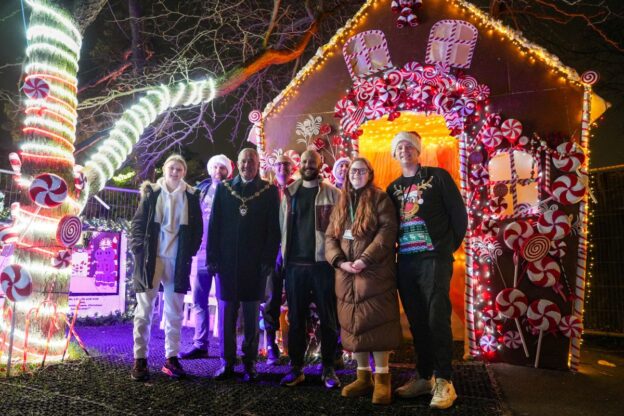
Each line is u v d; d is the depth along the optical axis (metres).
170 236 4.00
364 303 3.33
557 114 4.50
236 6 8.33
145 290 3.81
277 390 3.54
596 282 6.73
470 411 3.09
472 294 4.63
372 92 5.00
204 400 3.24
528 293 4.45
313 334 4.74
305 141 5.31
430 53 4.95
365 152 6.67
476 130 4.73
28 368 4.01
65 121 4.70
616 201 6.59
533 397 3.46
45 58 4.62
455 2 4.91
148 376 3.77
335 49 5.32
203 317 4.84
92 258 7.73
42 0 4.60
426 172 3.53
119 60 11.77
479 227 4.65
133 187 10.80
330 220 3.62
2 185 7.16
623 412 3.10
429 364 3.44
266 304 4.50
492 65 4.74
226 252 3.90
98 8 4.93
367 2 5.21
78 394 3.31
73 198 4.72
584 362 4.79
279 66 9.63
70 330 4.48
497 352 4.52
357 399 3.35
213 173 5.07
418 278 3.42
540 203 4.44
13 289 3.76
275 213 3.97
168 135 9.18
